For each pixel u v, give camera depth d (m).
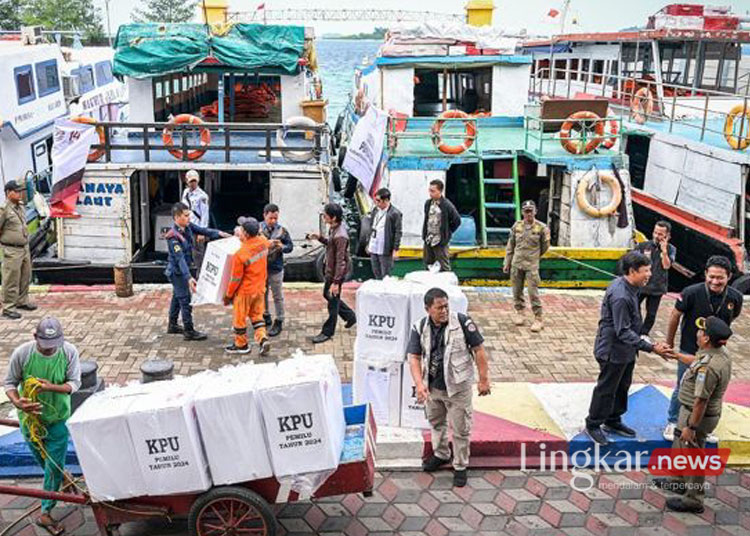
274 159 13.83
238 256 9.22
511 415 7.89
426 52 15.80
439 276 7.82
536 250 10.35
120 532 6.34
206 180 15.42
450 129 15.59
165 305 11.41
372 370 7.50
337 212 9.71
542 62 23.98
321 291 12.16
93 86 21.80
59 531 6.25
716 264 6.86
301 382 5.55
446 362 6.60
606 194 13.16
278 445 5.63
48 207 14.17
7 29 46.59
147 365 7.29
